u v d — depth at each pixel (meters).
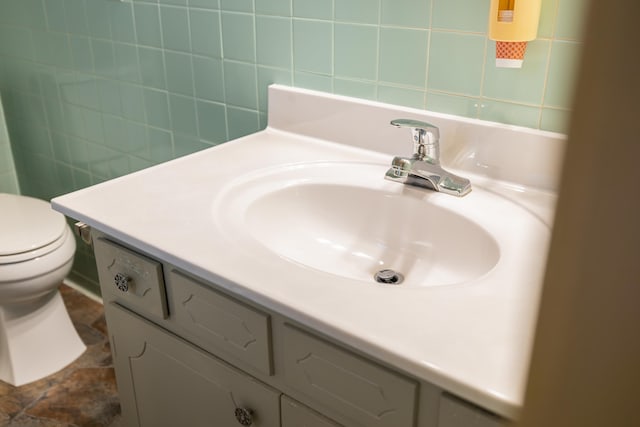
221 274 0.78
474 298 0.73
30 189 2.27
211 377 0.96
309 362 0.78
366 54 1.17
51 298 1.83
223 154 1.23
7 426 1.65
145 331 1.05
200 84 1.50
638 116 0.17
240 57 1.38
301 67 1.29
